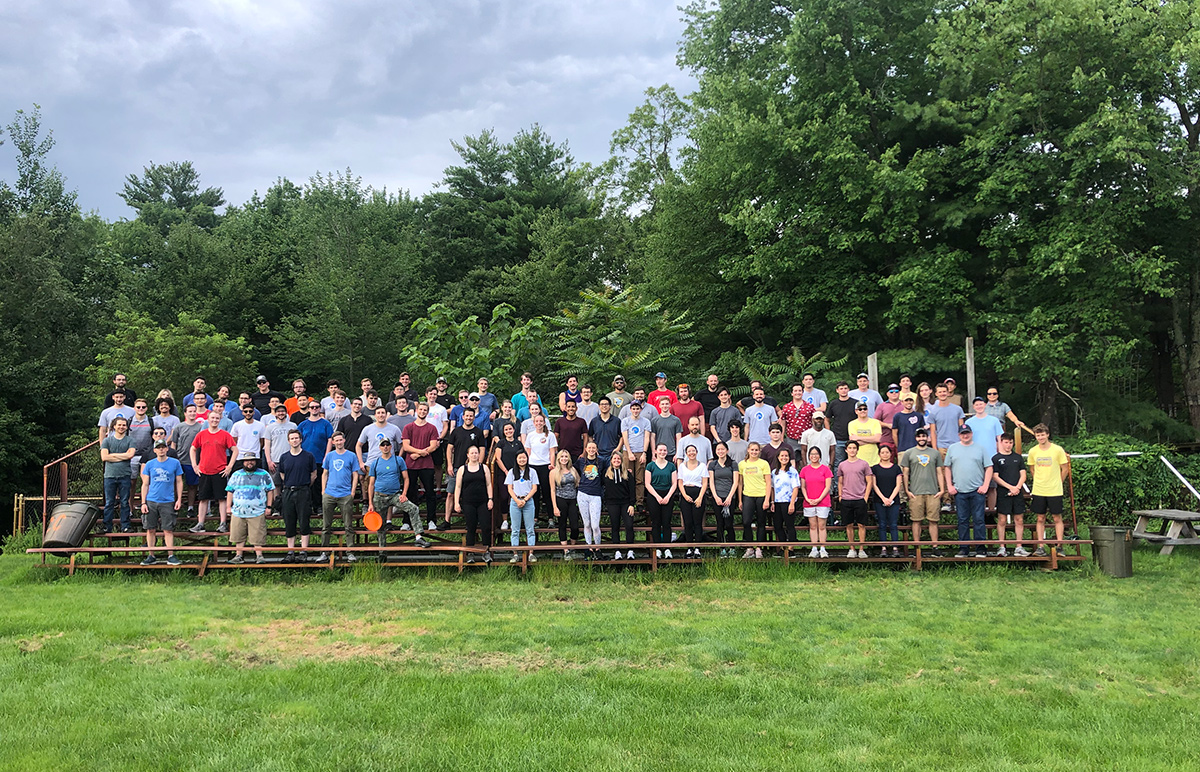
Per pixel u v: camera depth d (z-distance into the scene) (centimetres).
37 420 2542
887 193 1941
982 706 604
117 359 2361
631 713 586
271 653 739
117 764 497
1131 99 1758
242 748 519
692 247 2431
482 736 540
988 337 2047
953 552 1201
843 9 2016
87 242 3073
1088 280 1800
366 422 1209
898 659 720
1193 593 990
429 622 843
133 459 1209
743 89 2159
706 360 2452
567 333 1958
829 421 1302
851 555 1142
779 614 884
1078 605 929
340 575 1098
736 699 618
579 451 1204
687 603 944
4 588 1020
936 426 1254
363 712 581
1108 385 2230
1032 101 1775
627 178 3644
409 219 3853
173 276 2978
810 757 509
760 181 2205
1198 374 1962
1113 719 579
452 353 1959
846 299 2081
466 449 1173
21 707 591
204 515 1173
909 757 511
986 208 1883
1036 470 1151
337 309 2688
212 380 2403
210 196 5634
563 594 987
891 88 2084
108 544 1265
